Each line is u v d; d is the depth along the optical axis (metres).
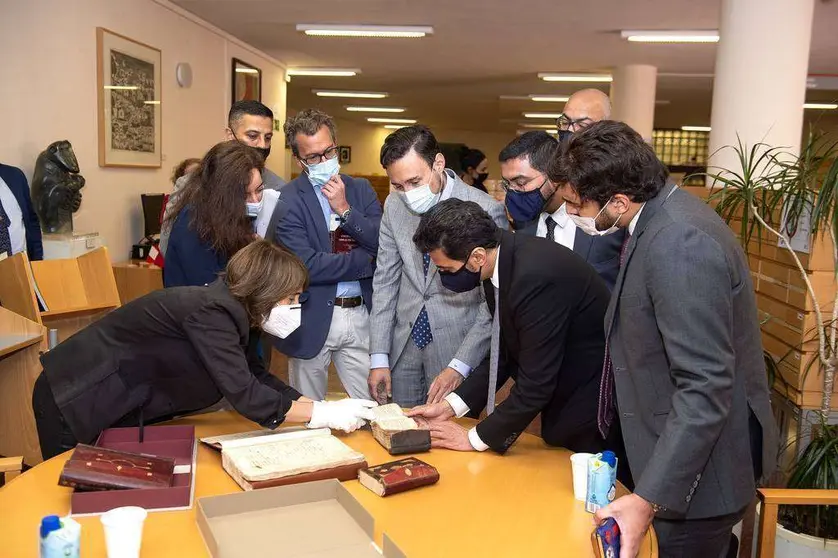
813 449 2.40
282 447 1.72
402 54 8.26
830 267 2.45
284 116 9.49
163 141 5.99
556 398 1.91
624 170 1.40
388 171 2.27
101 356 1.80
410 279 2.42
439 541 1.39
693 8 5.71
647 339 1.48
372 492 1.61
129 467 1.54
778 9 4.22
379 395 2.49
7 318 2.94
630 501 1.37
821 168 2.59
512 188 2.42
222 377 1.76
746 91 4.30
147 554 1.31
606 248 2.39
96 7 4.88
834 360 2.43
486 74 9.59
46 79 4.40
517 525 1.47
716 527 1.52
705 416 1.34
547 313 1.72
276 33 7.30
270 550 1.32
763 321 2.68
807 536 2.21
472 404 2.03
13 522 1.42
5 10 4.09
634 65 8.45
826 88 8.92
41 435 1.85
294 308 1.84
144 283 4.99
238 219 2.36
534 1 5.68
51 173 4.11
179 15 6.20
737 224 3.12
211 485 1.61
